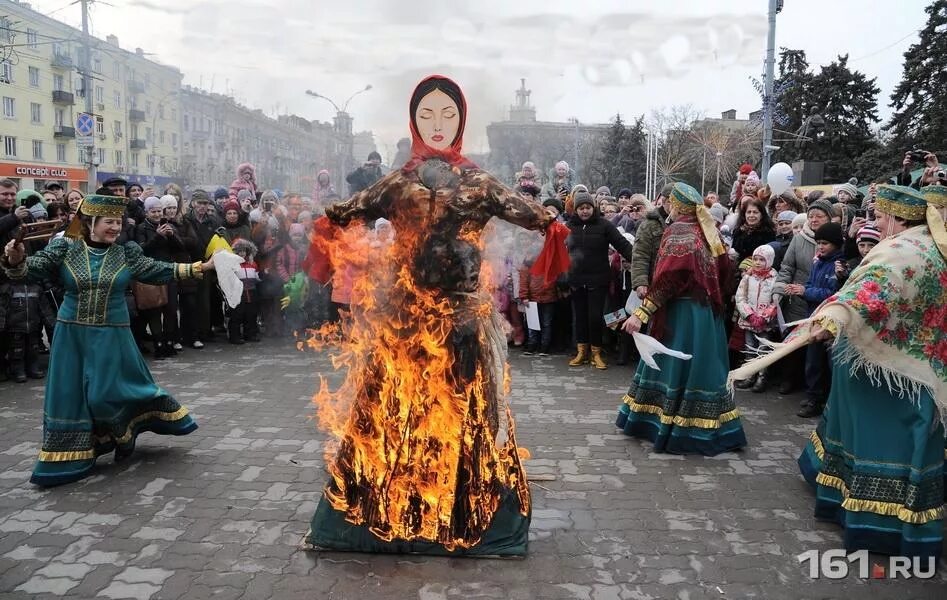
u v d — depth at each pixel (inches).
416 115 124.9
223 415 209.9
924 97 895.7
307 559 124.6
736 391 245.0
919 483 123.0
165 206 289.9
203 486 157.2
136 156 1502.2
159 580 117.8
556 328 320.5
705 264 175.6
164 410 172.7
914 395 123.6
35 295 248.2
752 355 243.3
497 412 125.0
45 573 120.1
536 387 248.4
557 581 118.0
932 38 898.1
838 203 258.4
